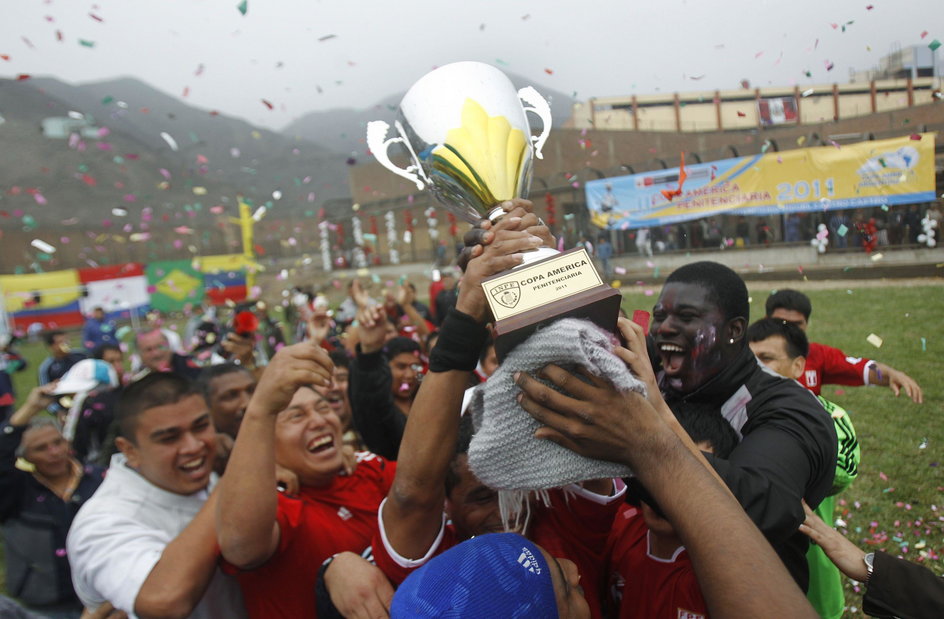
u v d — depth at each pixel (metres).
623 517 1.64
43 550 2.73
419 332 5.48
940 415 5.57
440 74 1.36
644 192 18.36
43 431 2.79
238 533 1.49
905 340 8.16
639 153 25.61
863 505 4.18
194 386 2.14
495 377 0.93
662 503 0.86
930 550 3.54
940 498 4.14
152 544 1.85
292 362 1.52
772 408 1.60
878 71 25.25
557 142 24.05
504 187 1.22
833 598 2.09
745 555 0.79
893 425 5.47
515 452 0.92
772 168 16.08
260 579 1.74
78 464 2.96
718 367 1.70
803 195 15.69
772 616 0.75
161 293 25.69
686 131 26.41
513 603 0.94
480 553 0.99
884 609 1.51
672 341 1.72
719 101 28.88
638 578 1.51
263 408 1.53
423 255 27.56
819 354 3.82
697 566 0.82
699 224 18.19
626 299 12.48
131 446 2.03
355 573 1.33
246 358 4.22
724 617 0.78
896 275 13.31
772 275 15.81
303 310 8.38
